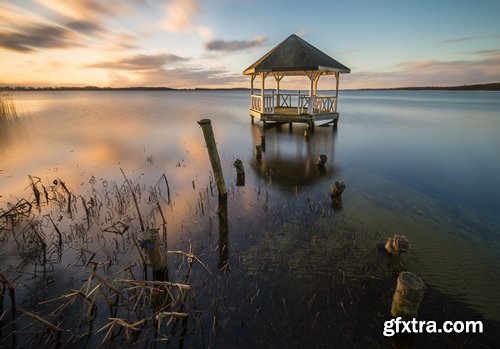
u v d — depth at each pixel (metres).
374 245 5.22
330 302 3.83
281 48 15.45
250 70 16.03
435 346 3.16
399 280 3.38
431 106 48.47
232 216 6.52
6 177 9.60
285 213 6.65
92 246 5.27
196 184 8.77
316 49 17.62
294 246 5.24
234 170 10.38
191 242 5.42
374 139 16.45
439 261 4.71
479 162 11.52
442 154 12.95
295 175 9.73
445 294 3.94
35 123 22.70
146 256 4.61
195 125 22.34
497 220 6.29
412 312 3.35
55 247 5.23
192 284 4.23
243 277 4.38
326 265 4.64
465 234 5.64
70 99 64.62
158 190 8.24
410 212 6.70
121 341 3.26
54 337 3.33
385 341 3.24
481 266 4.57
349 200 7.45
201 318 3.54
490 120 26.06
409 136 17.52
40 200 7.46
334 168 10.63
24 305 3.84
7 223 6.05
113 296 3.89
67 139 16.34
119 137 17.16
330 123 22.06
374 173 10.00
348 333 3.36
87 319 3.54
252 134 17.95
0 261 4.83
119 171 10.27
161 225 6.08
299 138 16.48
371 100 76.75
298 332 3.38
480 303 3.78
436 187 8.55
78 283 4.27
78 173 10.03
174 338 3.31
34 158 12.11
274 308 3.74
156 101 58.97
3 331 3.44
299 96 17.09
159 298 3.86
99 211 6.76
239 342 3.27
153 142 15.74
